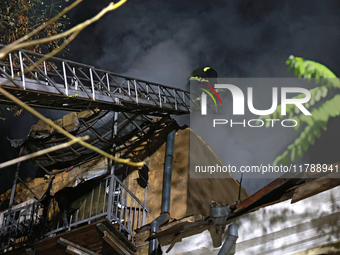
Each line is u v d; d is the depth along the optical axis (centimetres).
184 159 1046
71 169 1181
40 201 973
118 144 1141
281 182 639
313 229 622
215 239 743
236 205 694
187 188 994
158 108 1091
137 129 1120
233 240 672
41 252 885
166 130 1111
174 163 1054
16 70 838
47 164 1185
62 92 863
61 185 1196
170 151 1052
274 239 659
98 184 945
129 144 1141
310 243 620
